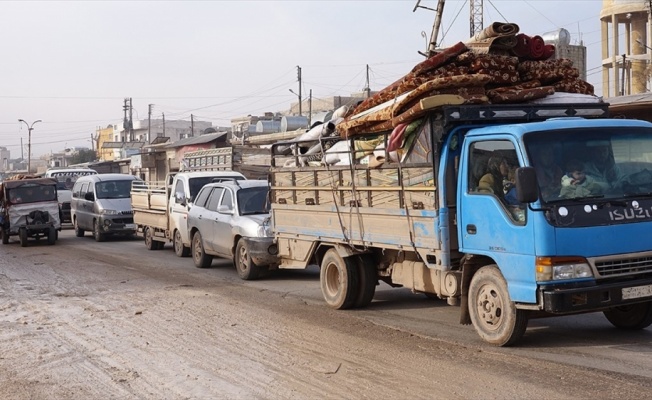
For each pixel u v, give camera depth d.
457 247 8.17
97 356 8.05
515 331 7.49
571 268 6.94
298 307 10.81
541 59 8.86
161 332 9.16
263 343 8.37
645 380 6.31
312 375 6.93
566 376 6.50
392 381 6.61
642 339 7.97
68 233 28.84
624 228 7.14
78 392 6.71
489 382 6.42
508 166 7.39
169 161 47.00
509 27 8.55
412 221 8.64
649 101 21.19
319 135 10.81
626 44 32.91
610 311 8.55
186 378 7.00
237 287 13.02
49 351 8.38
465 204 7.91
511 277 7.30
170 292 12.47
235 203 14.49
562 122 7.48
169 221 18.77
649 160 7.59
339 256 10.45
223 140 41.59
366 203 9.58
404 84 8.45
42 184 23.22
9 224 22.72
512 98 8.25
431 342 8.15
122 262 17.42
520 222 7.17
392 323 9.40
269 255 13.40
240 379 6.89
